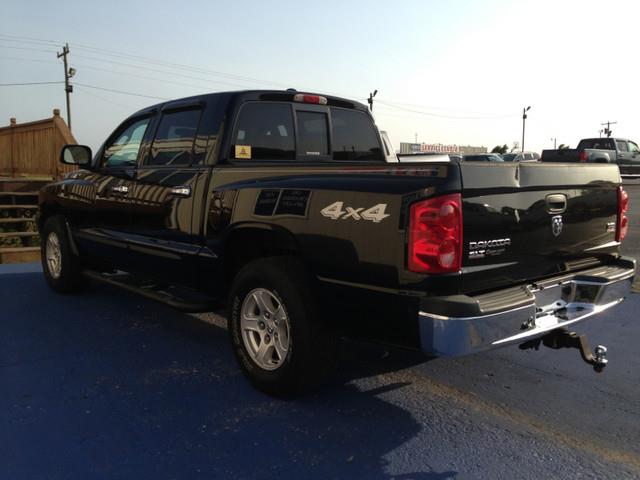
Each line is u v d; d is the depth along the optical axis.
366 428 3.29
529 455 3.00
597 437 3.20
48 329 5.05
